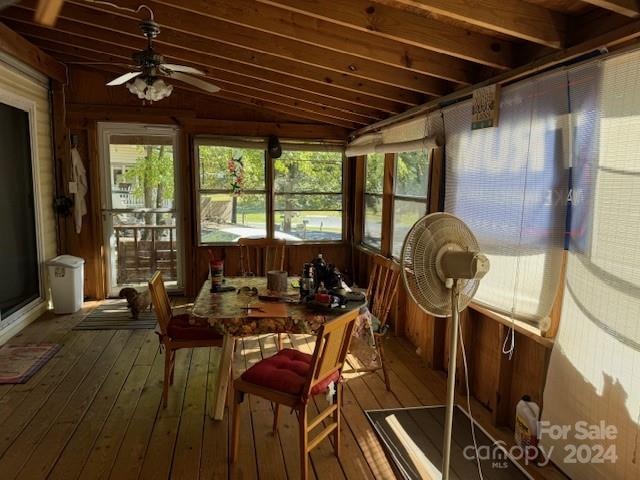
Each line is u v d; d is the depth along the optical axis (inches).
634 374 72.3
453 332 72.2
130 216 218.8
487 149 109.6
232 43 129.7
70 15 138.8
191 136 215.2
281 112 216.5
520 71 97.2
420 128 148.4
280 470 92.5
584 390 82.5
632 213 72.2
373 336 120.7
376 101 166.7
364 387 129.8
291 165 228.7
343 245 237.6
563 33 86.0
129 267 222.5
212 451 98.0
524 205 97.1
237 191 224.1
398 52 115.7
